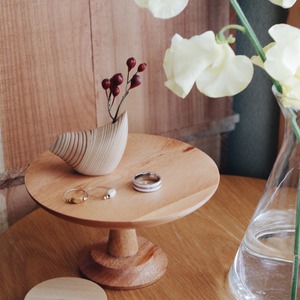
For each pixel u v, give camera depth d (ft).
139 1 2.27
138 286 3.22
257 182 4.25
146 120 4.16
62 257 3.50
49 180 3.23
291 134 2.77
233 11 4.20
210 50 2.27
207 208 3.95
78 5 3.65
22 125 3.73
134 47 3.92
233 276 3.17
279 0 2.32
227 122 4.49
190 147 3.54
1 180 3.78
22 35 3.55
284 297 2.90
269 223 2.92
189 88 2.26
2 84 3.59
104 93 3.92
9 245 3.61
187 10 4.01
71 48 3.72
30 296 3.05
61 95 3.79
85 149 3.14
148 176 3.19
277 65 2.28
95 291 3.09
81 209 2.95
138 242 3.48
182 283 3.26
